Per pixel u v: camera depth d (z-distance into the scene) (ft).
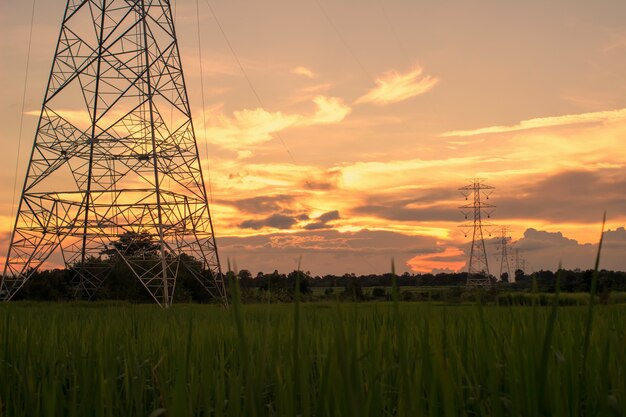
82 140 157.17
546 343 10.80
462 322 30.73
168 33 173.17
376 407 13.43
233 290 9.23
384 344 20.21
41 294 202.59
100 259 202.49
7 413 19.83
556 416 12.75
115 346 25.71
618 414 13.21
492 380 12.05
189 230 164.86
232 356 23.59
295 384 10.61
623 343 13.87
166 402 16.75
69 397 19.75
